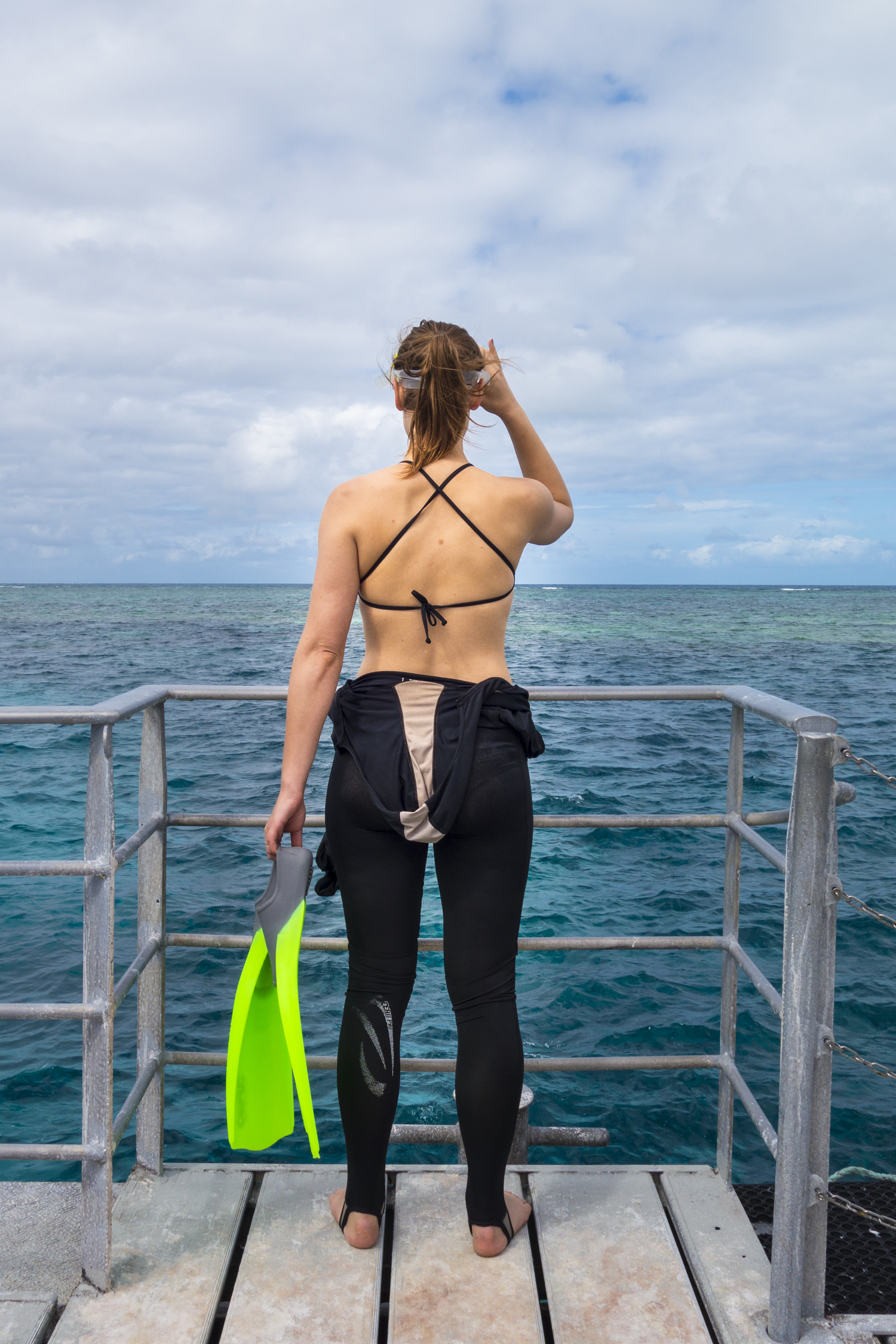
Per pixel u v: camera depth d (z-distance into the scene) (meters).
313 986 5.38
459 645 1.50
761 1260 1.70
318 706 1.49
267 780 11.93
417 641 1.50
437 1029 4.90
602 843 8.75
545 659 33.00
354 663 21.89
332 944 1.80
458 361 1.49
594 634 48.50
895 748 14.54
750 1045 4.85
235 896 6.90
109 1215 1.58
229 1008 5.14
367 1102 1.59
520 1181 1.95
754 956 6.02
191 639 41.59
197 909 6.61
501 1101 1.56
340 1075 1.61
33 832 9.12
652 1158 3.89
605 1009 5.27
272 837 1.51
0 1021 4.85
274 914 1.51
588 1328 1.52
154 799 1.86
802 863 1.45
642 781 12.06
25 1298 1.58
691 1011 5.25
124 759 12.52
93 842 1.52
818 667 30.34
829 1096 1.50
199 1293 1.58
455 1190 1.87
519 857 1.53
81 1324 1.51
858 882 7.54
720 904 6.98
